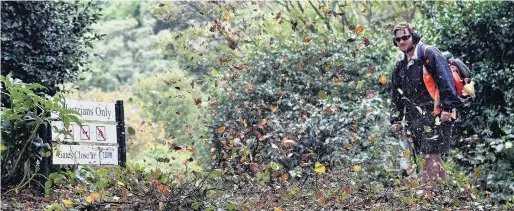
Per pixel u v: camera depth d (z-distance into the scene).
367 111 10.39
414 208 6.23
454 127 11.62
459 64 7.75
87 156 8.35
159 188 6.02
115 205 6.03
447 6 13.29
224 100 12.30
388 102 12.41
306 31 15.68
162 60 34.81
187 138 10.99
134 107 24.31
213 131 11.91
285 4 19.25
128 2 37.44
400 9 19.78
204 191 6.03
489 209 6.76
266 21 16.97
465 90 7.43
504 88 12.02
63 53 14.05
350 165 8.43
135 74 34.75
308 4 18.41
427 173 7.61
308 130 10.29
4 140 8.18
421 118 7.64
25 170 7.95
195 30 14.01
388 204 6.39
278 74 13.23
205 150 11.16
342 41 14.16
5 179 8.23
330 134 10.27
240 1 12.47
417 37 7.64
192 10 15.45
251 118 11.92
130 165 7.59
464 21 12.48
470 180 8.44
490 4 12.26
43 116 8.16
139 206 5.97
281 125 10.46
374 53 14.38
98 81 34.03
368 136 10.26
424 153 7.64
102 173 6.81
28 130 8.20
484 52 12.37
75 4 14.69
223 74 12.30
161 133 17.12
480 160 10.57
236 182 7.03
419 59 7.59
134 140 17.20
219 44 13.77
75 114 8.23
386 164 9.20
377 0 19.88
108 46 35.09
